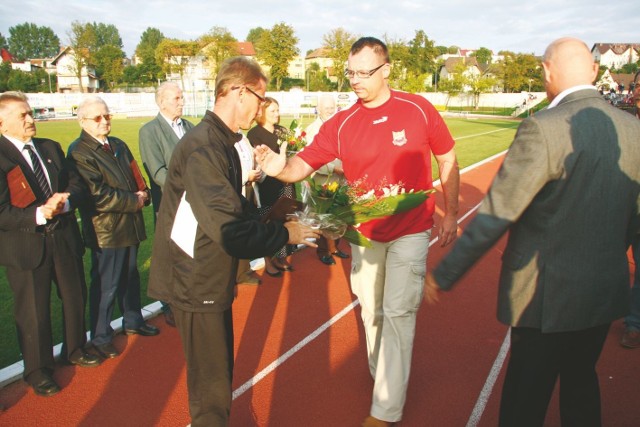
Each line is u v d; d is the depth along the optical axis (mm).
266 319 4613
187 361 2438
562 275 2049
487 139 23281
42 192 3299
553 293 2062
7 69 65438
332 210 2801
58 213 3271
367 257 3260
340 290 5324
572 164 1962
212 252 2295
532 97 47094
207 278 2314
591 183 1989
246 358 3924
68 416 3197
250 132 5379
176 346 4133
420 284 3059
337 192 2842
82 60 65875
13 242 3217
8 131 3186
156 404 3332
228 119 2350
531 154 1961
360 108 3115
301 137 5434
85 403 3334
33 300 3340
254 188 5211
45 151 3396
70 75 72875
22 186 3154
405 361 2967
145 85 75688
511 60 61594
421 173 3090
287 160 3232
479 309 4859
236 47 70188
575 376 2391
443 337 4285
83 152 3654
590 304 2062
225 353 2451
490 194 2045
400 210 2785
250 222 2229
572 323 2068
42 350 3408
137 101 49250
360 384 3570
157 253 2447
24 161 3232
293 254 6617
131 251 4164
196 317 2363
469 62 80688
